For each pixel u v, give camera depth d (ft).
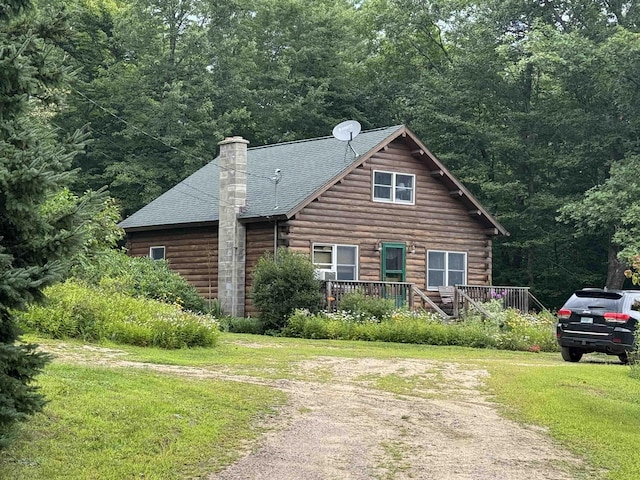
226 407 36.40
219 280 91.09
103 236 66.90
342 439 32.76
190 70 147.95
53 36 28.30
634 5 130.82
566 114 131.13
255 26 166.50
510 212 135.23
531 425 37.63
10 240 24.72
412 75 163.73
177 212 99.40
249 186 96.78
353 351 63.36
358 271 91.71
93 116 147.84
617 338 63.52
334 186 90.48
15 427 28.02
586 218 123.44
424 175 98.37
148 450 28.76
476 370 54.03
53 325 52.85
